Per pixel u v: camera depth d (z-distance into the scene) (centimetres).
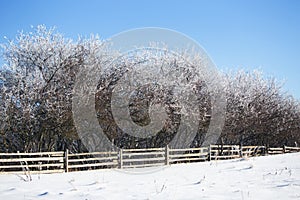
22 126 1719
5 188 999
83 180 1178
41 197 845
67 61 1803
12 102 1698
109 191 928
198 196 843
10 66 1784
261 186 975
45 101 1716
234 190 921
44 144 1847
